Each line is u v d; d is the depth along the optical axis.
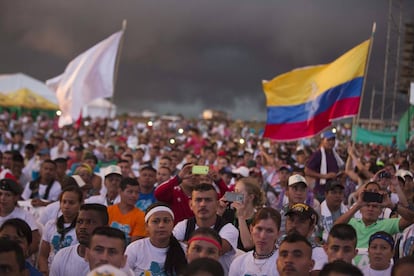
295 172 20.38
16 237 10.91
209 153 30.06
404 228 13.98
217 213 12.62
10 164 22.58
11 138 38.00
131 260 11.05
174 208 14.20
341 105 25.44
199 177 14.20
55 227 13.38
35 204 17.73
